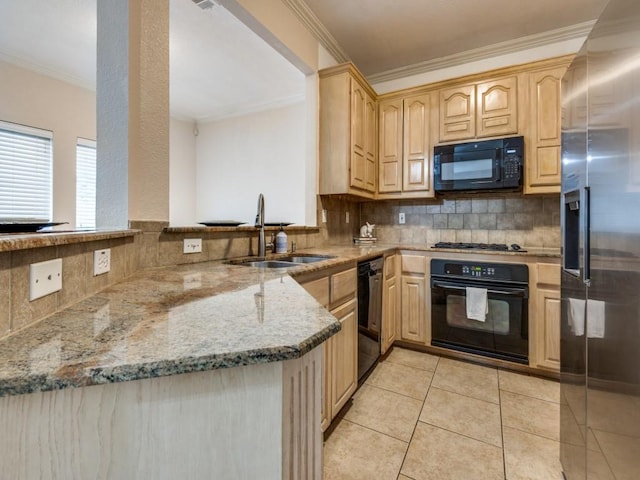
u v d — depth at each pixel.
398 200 3.31
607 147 0.92
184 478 0.52
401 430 1.60
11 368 0.43
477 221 2.94
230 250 1.77
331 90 2.60
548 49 2.67
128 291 0.91
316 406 0.67
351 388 1.81
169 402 0.51
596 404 0.99
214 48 2.86
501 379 2.13
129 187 1.22
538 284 2.18
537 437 1.54
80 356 0.47
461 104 2.67
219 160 4.69
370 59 3.02
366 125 2.85
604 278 0.93
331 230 2.94
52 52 2.90
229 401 0.52
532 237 2.73
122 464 0.50
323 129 2.63
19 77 3.04
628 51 0.81
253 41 2.76
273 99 4.08
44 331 0.57
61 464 0.49
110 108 1.22
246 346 0.51
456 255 2.46
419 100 2.87
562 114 1.36
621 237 0.84
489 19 2.44
